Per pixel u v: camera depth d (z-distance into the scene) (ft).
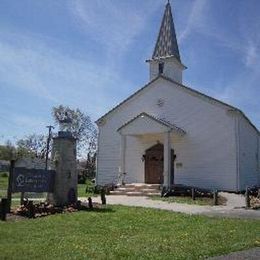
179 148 98.84
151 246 32.45
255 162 105.91
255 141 107.76
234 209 62.69
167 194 86.17
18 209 50.01
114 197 84.43
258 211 60.13
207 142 95.55
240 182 91.97
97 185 104.37
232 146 92.43
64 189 58.39
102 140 110.63
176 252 30.32
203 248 31.86
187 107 99.04
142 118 97.71
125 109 108.47
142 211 55.67
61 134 60.39
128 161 106.01
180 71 115.34
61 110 210.79
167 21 116.26
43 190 56.59
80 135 223.30
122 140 100.89
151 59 113.39
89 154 226.58
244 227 43.14
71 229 40.11
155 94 104.22
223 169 92.89
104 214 50.96
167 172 91.81
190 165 96.89
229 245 33.24
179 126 99.50
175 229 41.91
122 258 28.32
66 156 59.52
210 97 96.07
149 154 103.45
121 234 38.40
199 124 97.04
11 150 221.46
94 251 30.30
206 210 60.64
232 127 92.99
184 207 64.59
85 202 64.44
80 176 191.52
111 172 107.96
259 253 30.81
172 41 113.60
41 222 43.75
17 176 52.70
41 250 30.22
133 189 92.48
